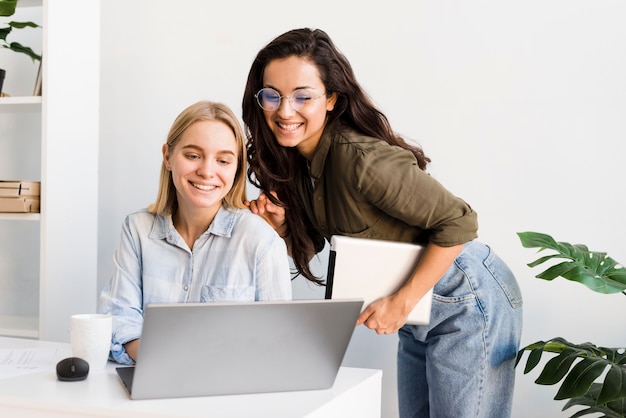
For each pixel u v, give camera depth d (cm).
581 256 199
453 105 255
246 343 114
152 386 112
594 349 204
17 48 267
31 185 255
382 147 176
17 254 302
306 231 204
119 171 289
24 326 270
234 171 160
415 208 173
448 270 191
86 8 274
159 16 286
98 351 134
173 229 163
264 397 118
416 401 220
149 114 287
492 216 251
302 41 175
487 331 192
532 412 247
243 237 163
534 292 246
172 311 106
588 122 242
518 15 249
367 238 186
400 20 260
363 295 169
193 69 283
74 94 267
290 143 179
